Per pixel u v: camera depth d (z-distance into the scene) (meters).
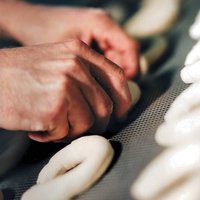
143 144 0.41
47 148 0.46
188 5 0.68
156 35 0.64
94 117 0.43
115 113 0.45
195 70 0.46
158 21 0.65
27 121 0.41
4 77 0.43
